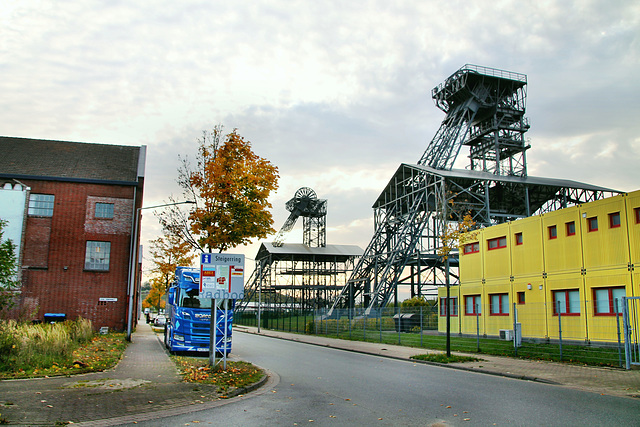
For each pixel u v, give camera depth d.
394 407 9.98
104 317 31.17
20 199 30.44
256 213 18.89
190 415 9.02
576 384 13.19
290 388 12.53
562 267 25.09
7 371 12.95
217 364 15.03
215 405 9.99
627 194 21.81
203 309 20.16
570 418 8.97
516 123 61.31
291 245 76.88
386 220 60.06
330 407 9.95
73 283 30.89
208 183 18.50
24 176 30.83
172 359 17.89
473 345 25.58
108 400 9.73
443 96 63.19
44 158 33.22
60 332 17.17
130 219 32.41
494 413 9.41
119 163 34.66
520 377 14.72
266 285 77.31
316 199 78.38
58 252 30.88
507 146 60.38
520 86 62.12
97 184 32.25
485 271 31.12
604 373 15.10
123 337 28.42
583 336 23.47
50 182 31.45
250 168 19.28
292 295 77.19
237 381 12.53
